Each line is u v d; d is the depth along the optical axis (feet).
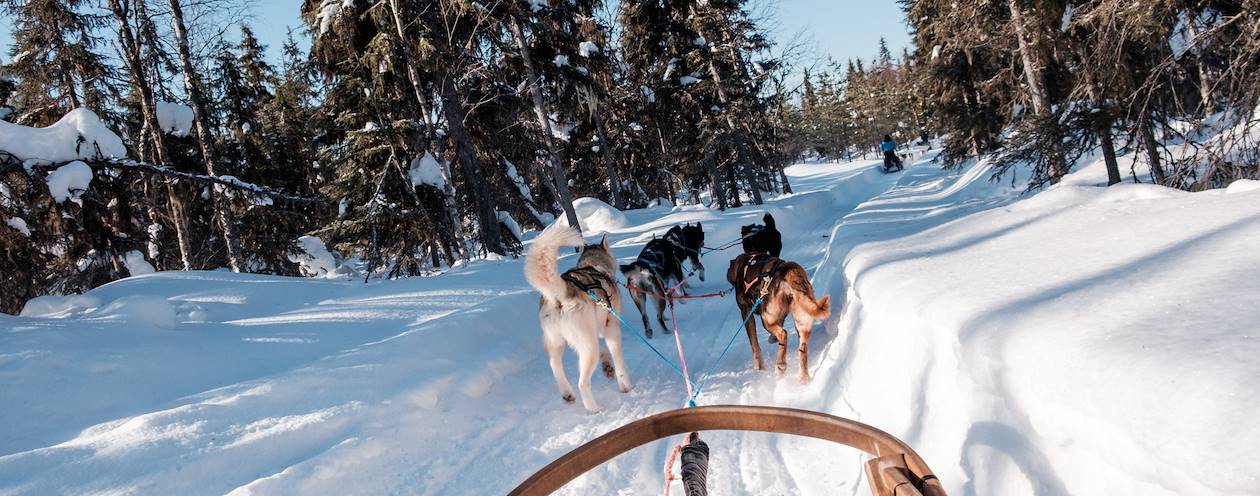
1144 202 22.82
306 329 26.35
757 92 92.89
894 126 279.49
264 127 83.71
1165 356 8.23
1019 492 9.00
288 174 83.97
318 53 55.11
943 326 12.94
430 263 71.82
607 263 24.40
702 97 88.17
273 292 35.24
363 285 38.29
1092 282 12.85
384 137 56.24
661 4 88.22
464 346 24.21
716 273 46.21
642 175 112.47
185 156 59.21
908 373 13.94
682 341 27.22
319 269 74.74
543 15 60.34
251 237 64.69
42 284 39.11
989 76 81.61
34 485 13.30
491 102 61.21
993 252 19.43
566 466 7.67
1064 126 40.86
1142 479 7.18
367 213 54.60
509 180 70.33
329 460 14.82
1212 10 31.09
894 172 149.07
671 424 8.32
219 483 14.01
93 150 32.76
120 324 24.43
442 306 30.32
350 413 17.25
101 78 53.42
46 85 52.95
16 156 30.09
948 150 88.99
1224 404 6.81
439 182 59.31
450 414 18.84
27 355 20.31
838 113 276.82
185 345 23.15
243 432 15.98
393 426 17.16
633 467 14.94
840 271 27.27
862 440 7.24
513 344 25.79
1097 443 7.97
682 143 93.30
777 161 114.21
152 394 19.21
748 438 15.81
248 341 24.48
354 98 58.95
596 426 18.28
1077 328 10.18
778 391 19.26
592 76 71.51
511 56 57.88
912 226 33.60
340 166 61.77
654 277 29.30
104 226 35.37
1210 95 30.35
